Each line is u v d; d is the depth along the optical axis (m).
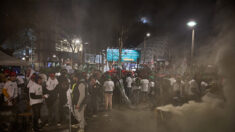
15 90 6.66
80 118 5.95
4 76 7.99
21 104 6.68
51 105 7.04
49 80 6.99
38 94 5.99
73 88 6.11
